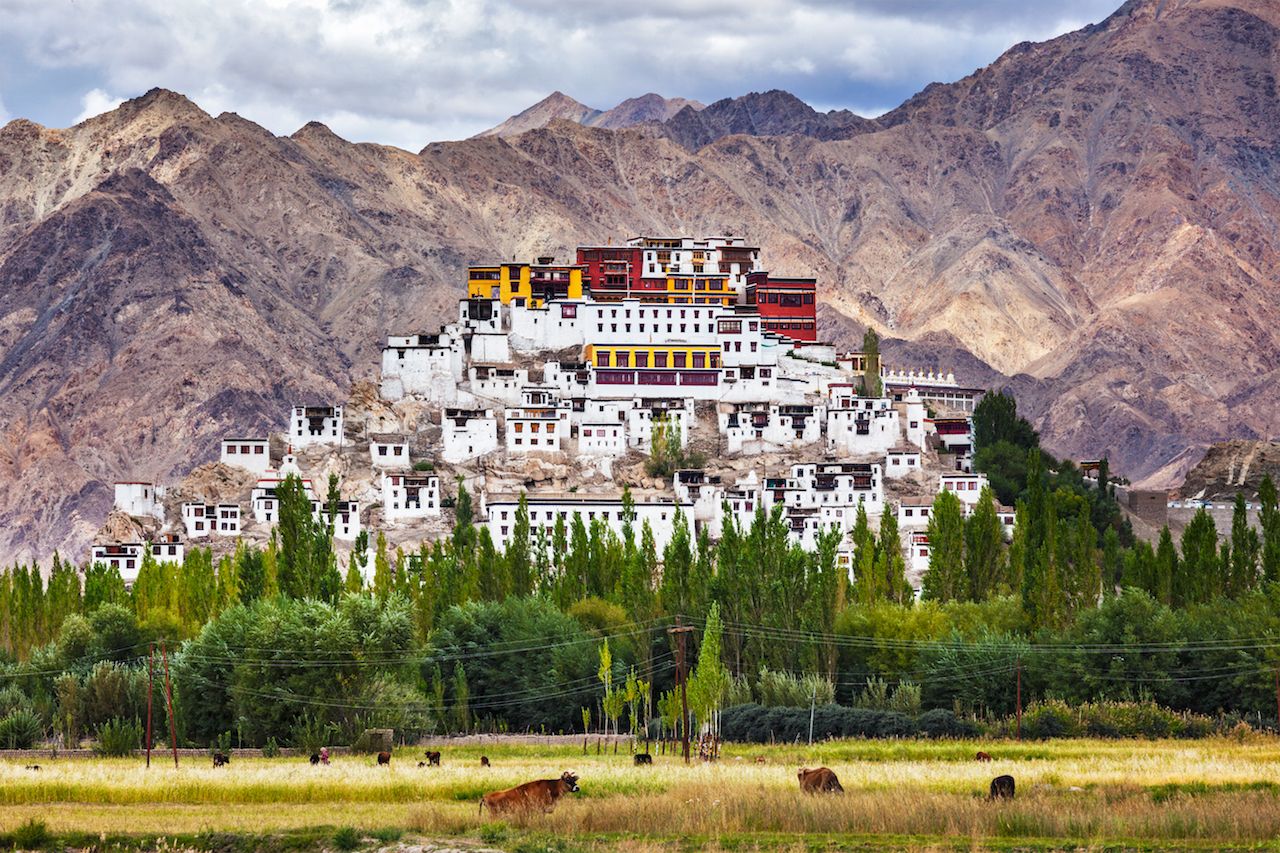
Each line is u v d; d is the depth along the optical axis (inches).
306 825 4985.2
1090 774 5885.8
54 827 5027.1
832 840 4690.0
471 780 5959.6
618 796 5270.7
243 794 5738.2
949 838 4714.6
